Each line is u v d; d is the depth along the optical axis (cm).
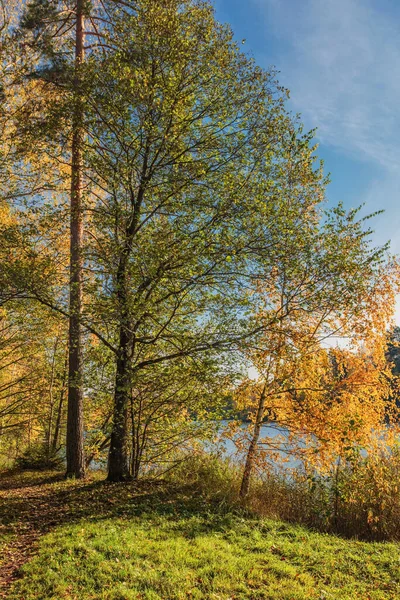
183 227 982
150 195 1037
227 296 997
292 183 1034
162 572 539
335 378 1072
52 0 1209
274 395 1070
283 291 998
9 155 1131
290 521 930
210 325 1045
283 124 1008
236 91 1019
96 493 975
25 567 543
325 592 532
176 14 1035
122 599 460
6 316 1355
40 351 1625
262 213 931
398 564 662
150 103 998
